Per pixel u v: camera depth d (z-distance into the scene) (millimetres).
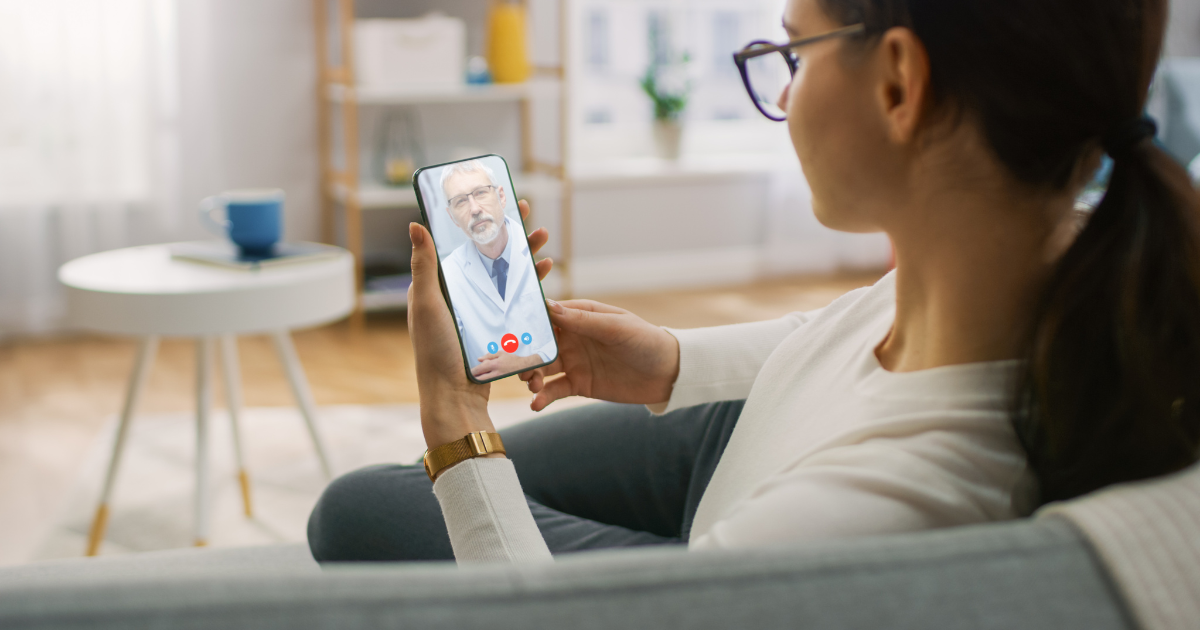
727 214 4195
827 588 340
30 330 3219
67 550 1766
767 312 3641
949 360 542
